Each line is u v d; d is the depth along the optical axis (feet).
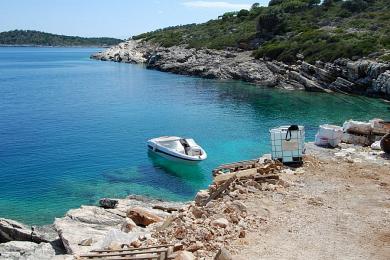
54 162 126.93
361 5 390.01
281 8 447.42
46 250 61.21
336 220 49.73
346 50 267.59
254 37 382.63
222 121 182.50
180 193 102.58
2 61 607.37
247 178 64.28
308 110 206.49
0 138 153.58
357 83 248.93
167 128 170.40
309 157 76.54
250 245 42.88
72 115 195.62
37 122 180.65
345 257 40.86
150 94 258.78
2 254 62.64
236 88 282.15
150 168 122.01
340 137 86.58
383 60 241.96
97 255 40.91
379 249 42.68
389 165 71.92
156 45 529.04
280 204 54.80
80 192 103.35
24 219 87.97
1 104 224.12
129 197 91.40
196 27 549.13
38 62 581.53
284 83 286.46
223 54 369.71
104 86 298.97
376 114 194.29
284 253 41.32
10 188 105.91
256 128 169.58
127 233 51.24
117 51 602.44
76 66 491.72
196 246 41.55
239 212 51.06
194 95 254.27
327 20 377.91
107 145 146.10
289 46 314.35
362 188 60.95
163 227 49.67
